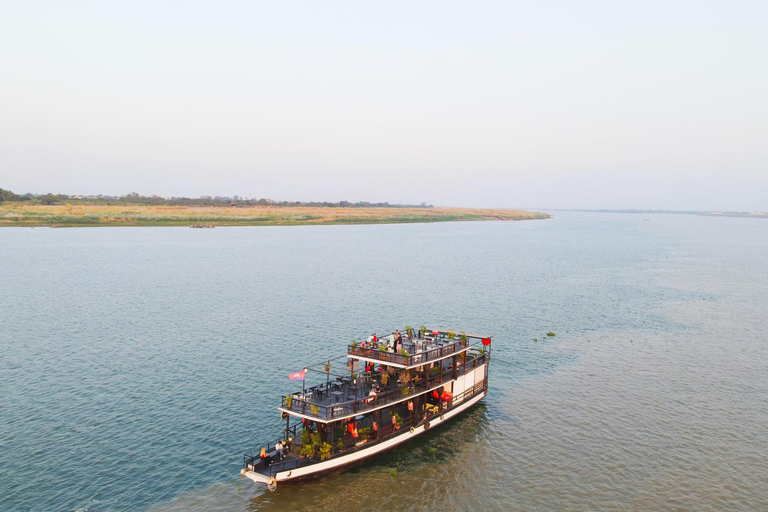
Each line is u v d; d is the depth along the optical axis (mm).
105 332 87938
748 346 83562
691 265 187875
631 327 94938
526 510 40594
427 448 49875
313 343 82062
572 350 80688
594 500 41844
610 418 56531
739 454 48906
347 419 48250
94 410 56562
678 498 42094
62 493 41594
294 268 170375
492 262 191625
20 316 99312
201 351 77562
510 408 59031
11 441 49469
